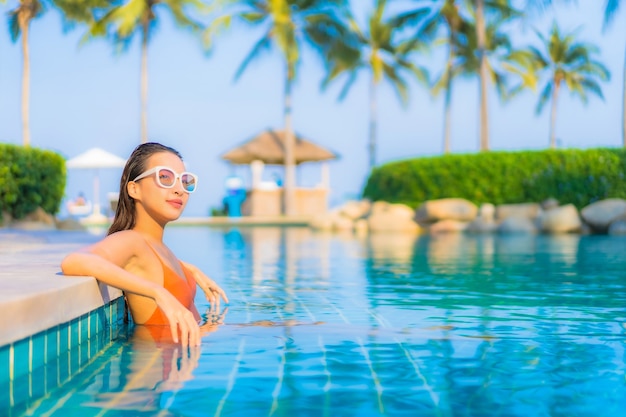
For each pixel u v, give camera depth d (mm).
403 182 25672
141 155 3689
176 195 3668
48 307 2713
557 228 19547
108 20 31609
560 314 4164
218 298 4434
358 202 26234
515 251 11375
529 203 23109
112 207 33844
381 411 2078
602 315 4137
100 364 2713
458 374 2576
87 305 3160
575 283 6141
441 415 2041
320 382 2439
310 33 37344
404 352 2975
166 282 3598
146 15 33344
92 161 37406
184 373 2568
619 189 22344
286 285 6047
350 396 2248
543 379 2498
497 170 23750
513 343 3207
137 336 3320
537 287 5801
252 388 2348
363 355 2910
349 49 37656
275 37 35562
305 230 23766
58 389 2328
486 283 6160
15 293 2615
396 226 22219
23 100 26891
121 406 2127
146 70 33531
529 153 23562
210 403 2158
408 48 38719
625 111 25406
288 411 2070
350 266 8344
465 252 11219
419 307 4488
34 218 14961
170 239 16969
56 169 15797
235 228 26141
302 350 3012
